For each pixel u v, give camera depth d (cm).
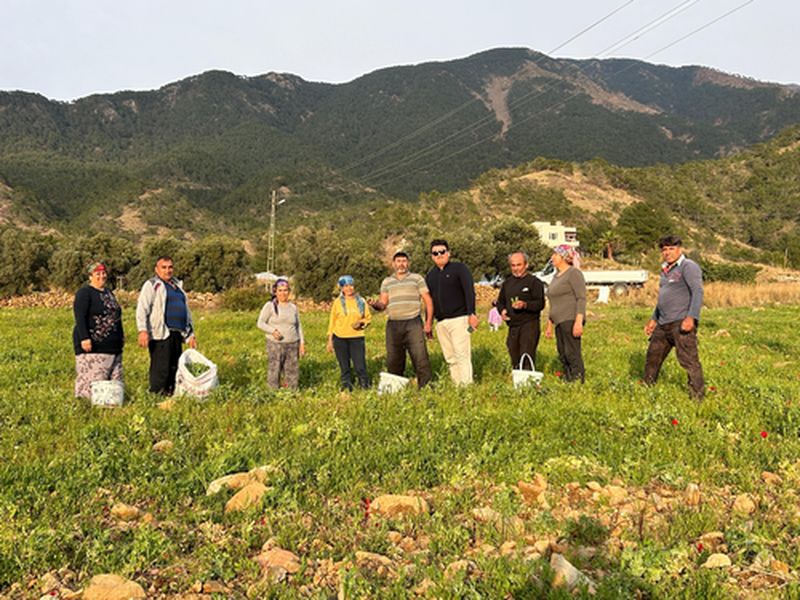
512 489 454
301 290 4334
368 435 577
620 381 843
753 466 507
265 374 1017
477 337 1580
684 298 773
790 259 12631
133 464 497
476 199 14850
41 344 1368
